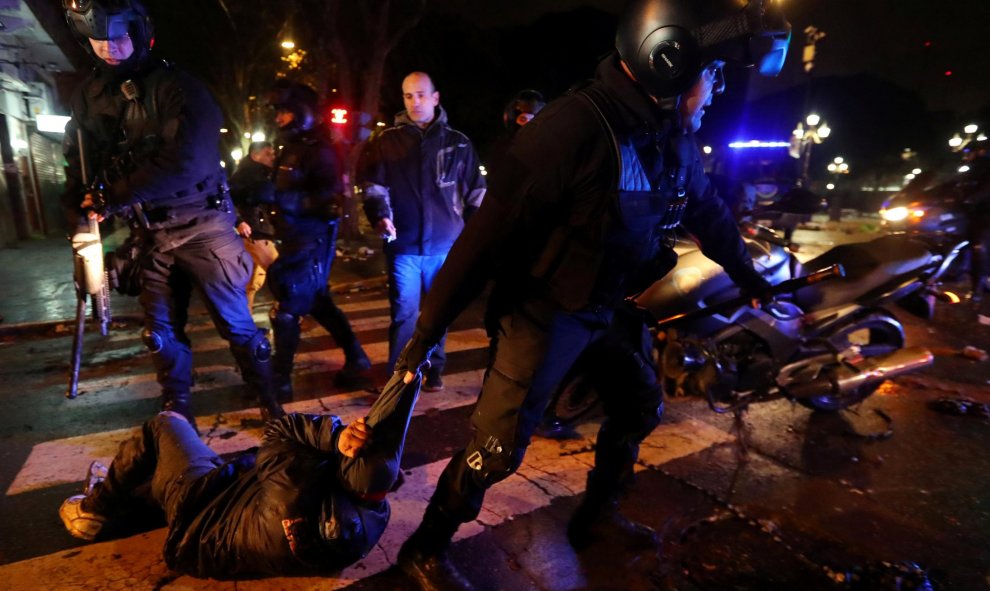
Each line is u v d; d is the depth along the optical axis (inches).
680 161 79.0
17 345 232.8
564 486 125.0
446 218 157.6
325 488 89.0
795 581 99.0
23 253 511.5
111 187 116.0
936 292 194.7
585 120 71.2
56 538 106.4
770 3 70.7
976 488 127.4
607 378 97.4
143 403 169.3
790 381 152.6
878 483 129.3
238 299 133.9
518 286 81.0
